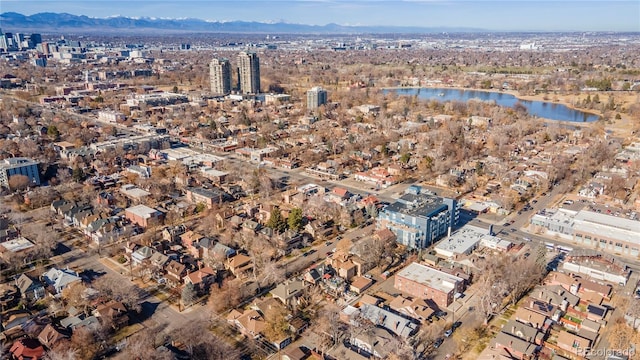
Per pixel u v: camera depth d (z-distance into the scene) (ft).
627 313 549.95
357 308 572.51
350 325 546.26
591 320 547.08
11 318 549.54
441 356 499.10
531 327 522.47
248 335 531.91
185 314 573.33
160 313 574.97
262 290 622.13
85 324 528.63
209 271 640.58
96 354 501.97
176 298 605.73
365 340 505.66
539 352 490.90
